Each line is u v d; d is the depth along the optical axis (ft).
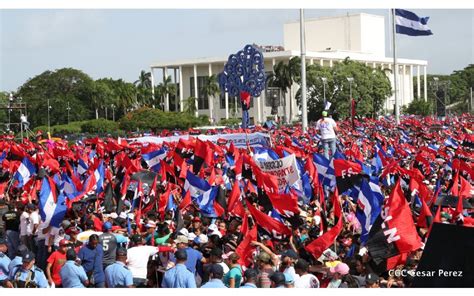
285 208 63.26
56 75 579.07
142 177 86.89
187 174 75.46
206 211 74.74
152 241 62.95
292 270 48.73
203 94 638.12
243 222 57.62
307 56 596.70
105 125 439.22
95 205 84.84
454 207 67.82
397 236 45.78
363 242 53.47
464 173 90.79
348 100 481.87
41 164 112.88
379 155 122.72
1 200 101.14
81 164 114.73
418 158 112.47
